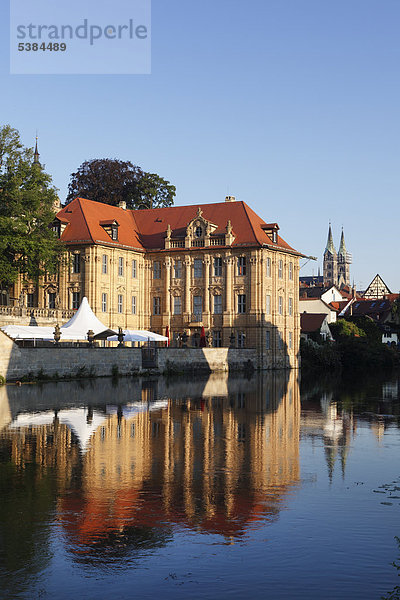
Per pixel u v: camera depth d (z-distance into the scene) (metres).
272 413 35.75
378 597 11.21
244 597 11.23
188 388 53.00
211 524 14.85
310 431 28.98
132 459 22.00
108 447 24.12
